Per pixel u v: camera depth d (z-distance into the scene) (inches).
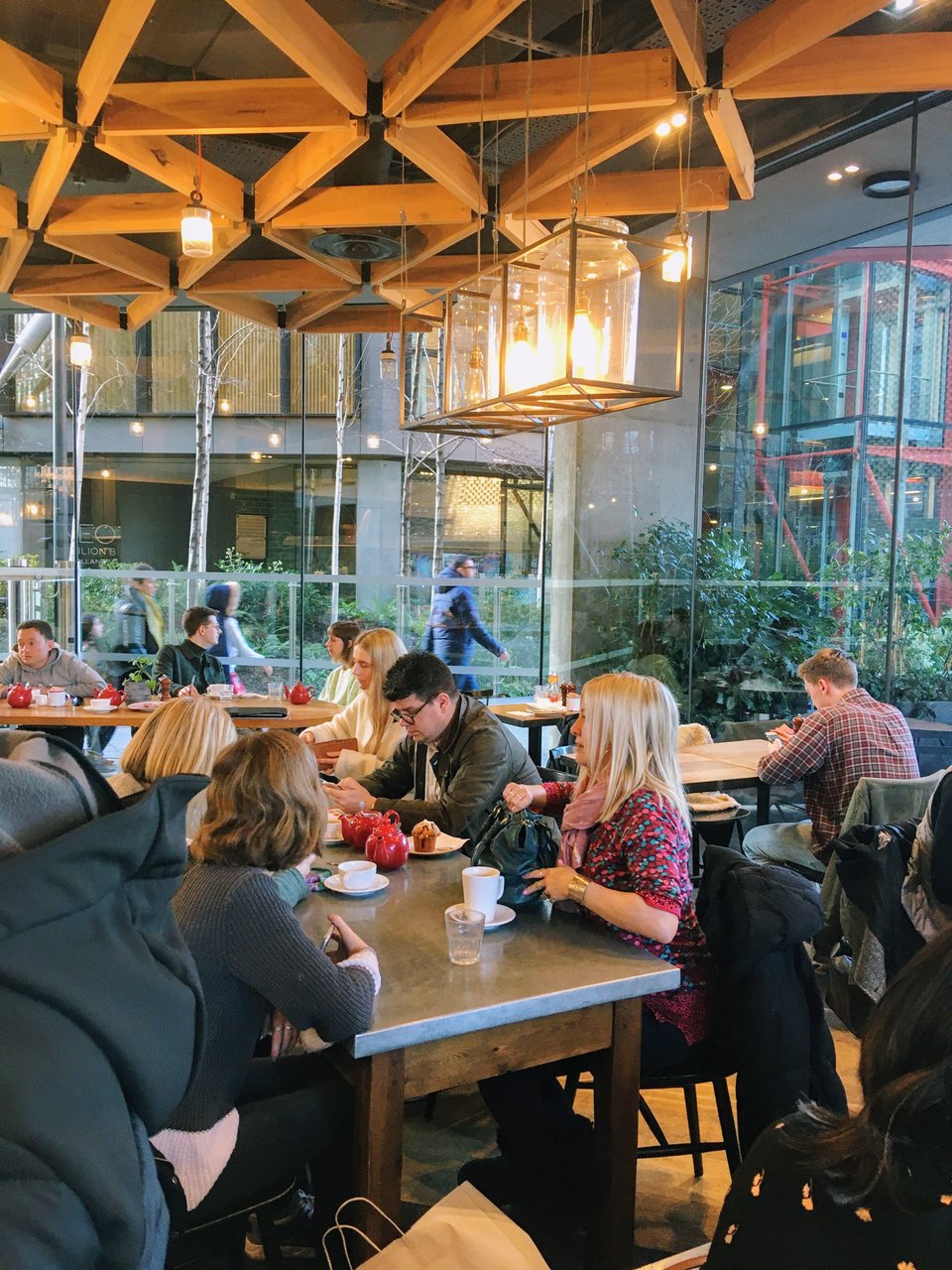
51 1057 25.0
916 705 193.8
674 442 241.3
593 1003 64.4
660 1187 89.0
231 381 304.3
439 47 102.6
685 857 76.8
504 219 147.6
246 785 64.8
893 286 200.2
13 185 163.9
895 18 142.3
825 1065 72.7
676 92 110.8
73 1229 23.9
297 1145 65.0
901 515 194.9
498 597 293.7
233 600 305.1
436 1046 62.1
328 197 149.6
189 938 60.2
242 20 133.9
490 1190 82.1
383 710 139.3
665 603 247.1
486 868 77.4
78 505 295.1
